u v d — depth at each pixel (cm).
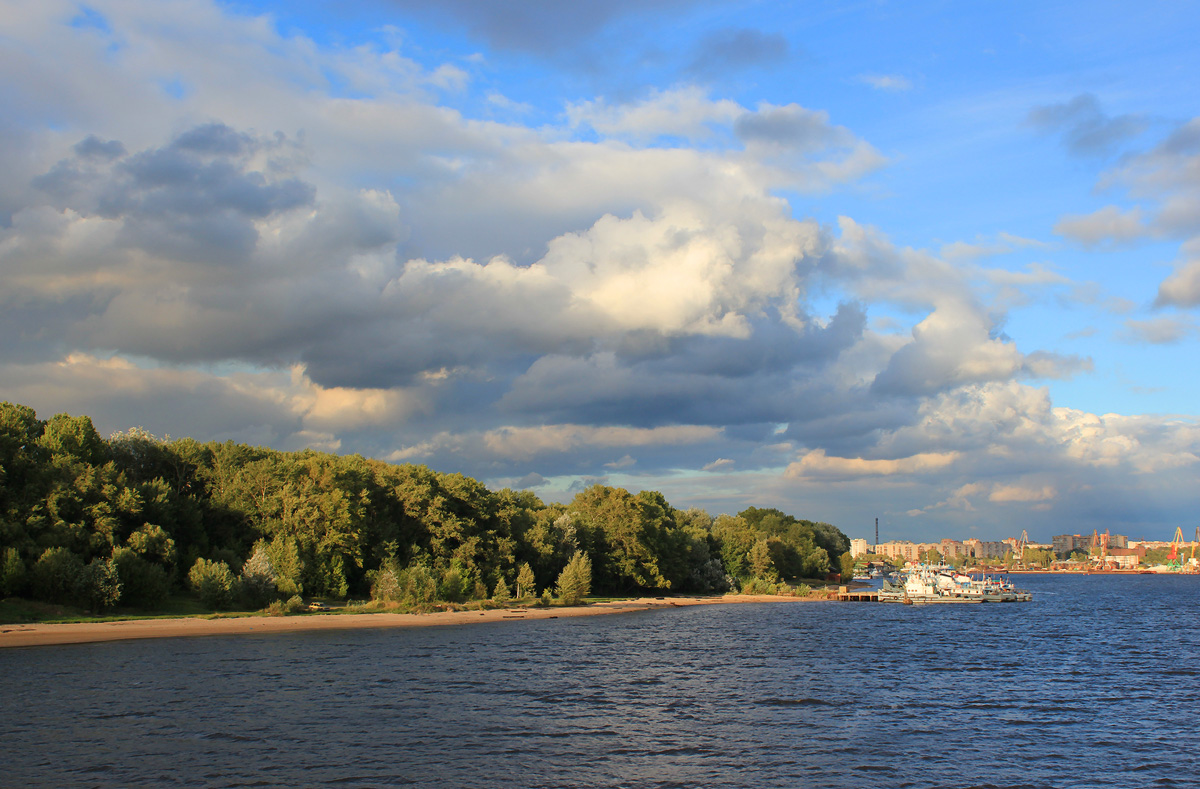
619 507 18488
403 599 12700
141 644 8662
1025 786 4322
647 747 4894
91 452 11388
